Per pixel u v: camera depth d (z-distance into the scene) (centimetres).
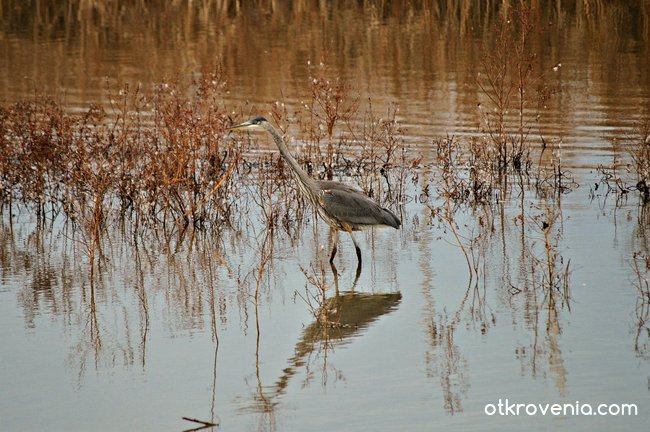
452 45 2859
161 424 891
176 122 1672
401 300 1226
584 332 1091
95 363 1035
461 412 905
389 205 1669
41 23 3344
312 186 1398
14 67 2662
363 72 2562
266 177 1705
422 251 1434
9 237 1524
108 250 1461
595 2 3288
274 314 1188
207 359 1046
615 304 1175
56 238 1523
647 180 1689
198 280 1323
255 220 1608
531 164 1848
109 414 912
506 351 1048
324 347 1080
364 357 1048
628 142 1916
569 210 1605
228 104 2189
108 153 1811
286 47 2866
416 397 941
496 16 3195
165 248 1469
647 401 919
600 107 2197
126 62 2700
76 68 2639
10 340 1099
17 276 1339
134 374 1006
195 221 1570
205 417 908
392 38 2977
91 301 1234
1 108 1764
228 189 1647
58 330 1131
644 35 2959
